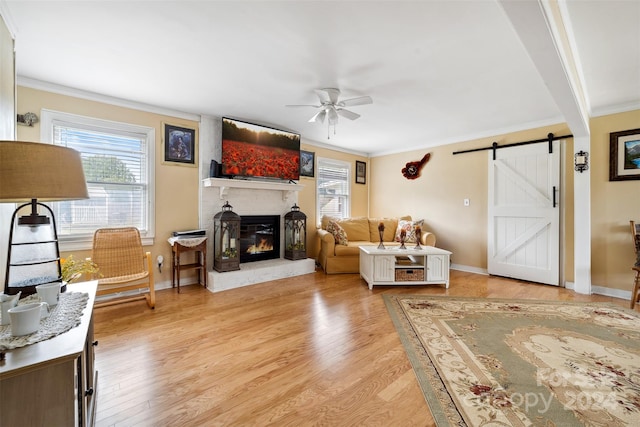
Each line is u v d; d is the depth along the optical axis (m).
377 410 1.55
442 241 5.23
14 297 1.14
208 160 4.04
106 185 3.32
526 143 4.21
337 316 2.85
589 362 2.00
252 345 2.26
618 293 3.51
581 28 2.05
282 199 4.93
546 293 3.66
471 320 2.75
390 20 1.93
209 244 4.06
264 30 2.06
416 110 3.68
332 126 4.44
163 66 2.60
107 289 2.93
